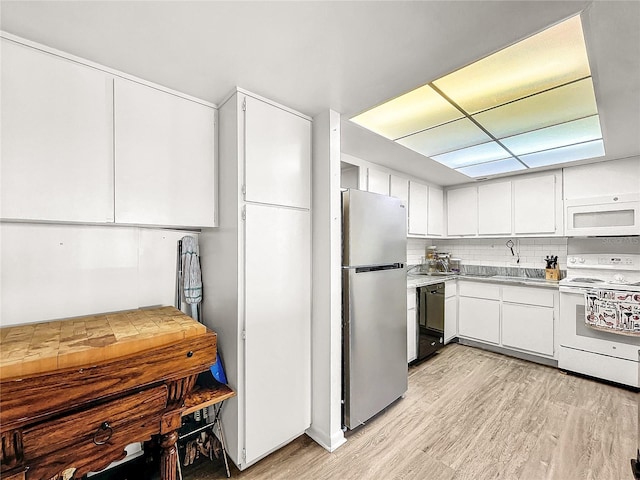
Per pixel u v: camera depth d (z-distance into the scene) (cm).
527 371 297
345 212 201
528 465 169
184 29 118
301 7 106
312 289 198
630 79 154
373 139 243
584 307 281
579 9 109
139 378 115
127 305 172
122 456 112
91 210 139
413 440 192
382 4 105
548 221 334
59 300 151
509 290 337
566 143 254
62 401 99
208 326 192
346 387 198
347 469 167
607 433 197
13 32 118
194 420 186
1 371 92
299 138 191
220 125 178
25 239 143
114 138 145
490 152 278
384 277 223
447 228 420
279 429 177
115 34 120
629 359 258
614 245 304
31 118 124
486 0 104
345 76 153
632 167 284
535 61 147
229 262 168
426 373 293
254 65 143
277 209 178
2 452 91
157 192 158
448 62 142
